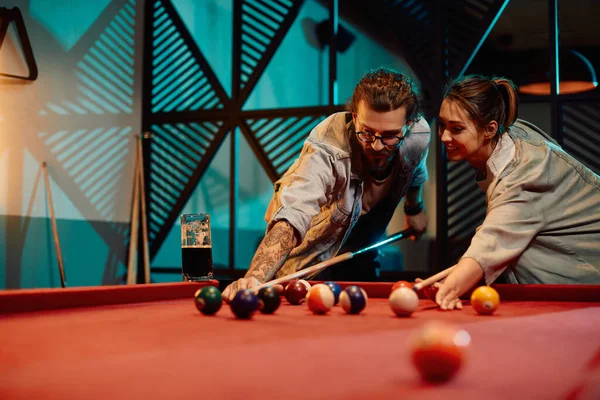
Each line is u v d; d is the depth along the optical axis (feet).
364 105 7.97
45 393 2.55
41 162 16.97
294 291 6.70
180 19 19.57
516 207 7.78
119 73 19.36
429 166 17.81
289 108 17.95
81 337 4.18
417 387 2.69
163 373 2.97
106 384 2.72
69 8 17.88
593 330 4.73
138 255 19.62
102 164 18.74
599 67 16.85
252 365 3.18
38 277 16.80
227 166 20.94
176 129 19.80
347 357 3.44
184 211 20.45
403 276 16.29
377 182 9.98
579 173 8.40
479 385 2.75
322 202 8.30
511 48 17.28
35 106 16.81
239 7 18.84
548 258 8.17
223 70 20.61
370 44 18.99
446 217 16.15
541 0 17.01
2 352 3.59
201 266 8.25
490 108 8.12
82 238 18.07
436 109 16.34
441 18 16.53
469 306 6.73
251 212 21.06
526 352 3.70
